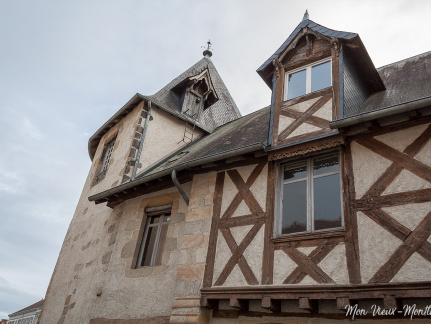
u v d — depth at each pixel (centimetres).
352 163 538
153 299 658
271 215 576
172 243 696
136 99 1056
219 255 595
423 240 436
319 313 486
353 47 647
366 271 456
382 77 837
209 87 1227
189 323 554
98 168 1145
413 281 414
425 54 844
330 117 586
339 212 524
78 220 1082
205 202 665
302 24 712
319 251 502
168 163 920
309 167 589
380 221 475
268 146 623
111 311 709
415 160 487
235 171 662
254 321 532
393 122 521
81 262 921
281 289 494
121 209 862
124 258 764
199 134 1173
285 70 711
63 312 868
